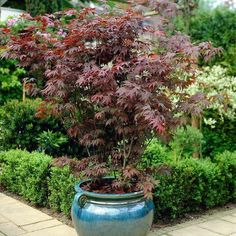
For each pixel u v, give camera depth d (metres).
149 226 3.20
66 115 3.47
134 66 3.14
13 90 7.66
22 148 5.62
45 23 3.54
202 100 3.23
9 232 3.81
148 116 2.79
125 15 3.25
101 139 3.27
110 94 3.01
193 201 4.41
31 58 3.43
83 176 3.40
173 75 3.35
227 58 6.74
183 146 5.16
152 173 3.40
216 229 3.98
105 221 2.98
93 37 3.26
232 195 4.84
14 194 5.04
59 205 4.32
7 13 10.31
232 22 7.03
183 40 3.43
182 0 6.54
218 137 6.68
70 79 3.20
